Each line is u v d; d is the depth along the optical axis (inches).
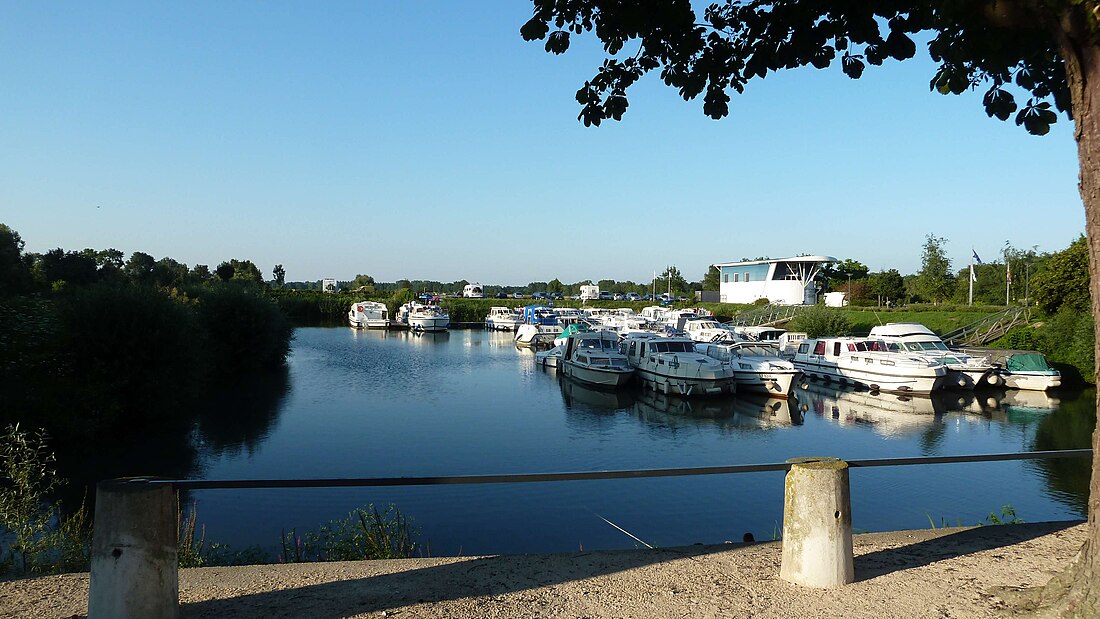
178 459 736.3
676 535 464.8
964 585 195.6
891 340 1298.0
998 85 256.1
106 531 166.1
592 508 524.4
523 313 2955.2
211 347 1285.7
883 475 617.0
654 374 1261.1
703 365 1173.7
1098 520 168.9
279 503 530.9
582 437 863.7
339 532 403.2
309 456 759.1
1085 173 166.6
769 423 957.8
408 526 450.6
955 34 238.5
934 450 776.3
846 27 250.1
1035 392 1162.6
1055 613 171.5
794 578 198.8
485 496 553.3
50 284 1846.7
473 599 189.3
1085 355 1218.6
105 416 796.6
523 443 828.6
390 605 185.3
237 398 1165.1
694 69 266.1
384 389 1289.4
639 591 194.4
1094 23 150.4
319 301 3533.5
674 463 723.4
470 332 2942.9
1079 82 164.6
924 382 1147.9
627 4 248.2
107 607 165.0
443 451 785.6
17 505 311.6
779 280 2696.9
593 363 1290.6
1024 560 216.8
